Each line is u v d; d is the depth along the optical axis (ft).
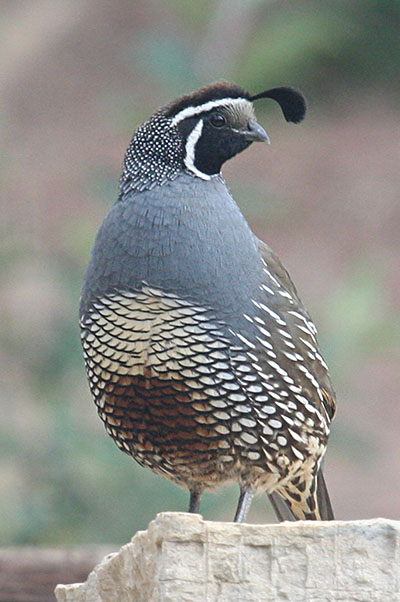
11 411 43.16
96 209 63.31
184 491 40.83
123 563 19.13
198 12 78.28
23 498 41.60
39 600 29.27
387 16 75.72
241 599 17.92
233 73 73.77
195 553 17.88
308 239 65.51
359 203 67.87
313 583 18.08
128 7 85.61
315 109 75.46
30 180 67.00
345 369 54.24
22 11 89.40
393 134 72.95
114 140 73.51
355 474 53.57
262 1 75.00
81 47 83.20
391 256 63.98
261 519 42.96
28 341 44.57
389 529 18.20
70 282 44.42
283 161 70.69
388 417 55.67
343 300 48.01
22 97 79.05
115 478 41.32
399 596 18.10
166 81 57.26
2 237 46.96
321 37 74.18
